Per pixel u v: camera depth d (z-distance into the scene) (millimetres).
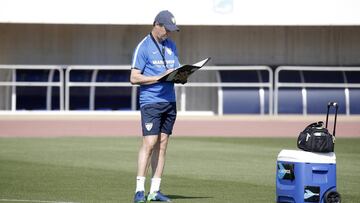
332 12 57906
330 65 63000
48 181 28109
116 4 57438
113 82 57875
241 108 57062
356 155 37719
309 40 62938
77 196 24562
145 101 23297
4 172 30500
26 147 39938
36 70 58594
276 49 62812
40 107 58125
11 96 59531
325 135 21719
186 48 62500
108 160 34750
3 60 61938
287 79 58406
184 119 54656
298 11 58000
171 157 36406
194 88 61594
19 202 23188
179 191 26078
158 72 23500
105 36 62500
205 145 42219
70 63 62531
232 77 58219
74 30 62469
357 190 26516
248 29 62719
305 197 21469
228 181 28719
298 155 21625
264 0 57781
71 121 53031
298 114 57031
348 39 63000
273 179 29328
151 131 23188
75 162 33906
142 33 62562
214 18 57688
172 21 23328
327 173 21531
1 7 56906
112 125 51406
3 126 50344
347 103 57312
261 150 39750
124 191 25766
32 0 57188
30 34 62156
